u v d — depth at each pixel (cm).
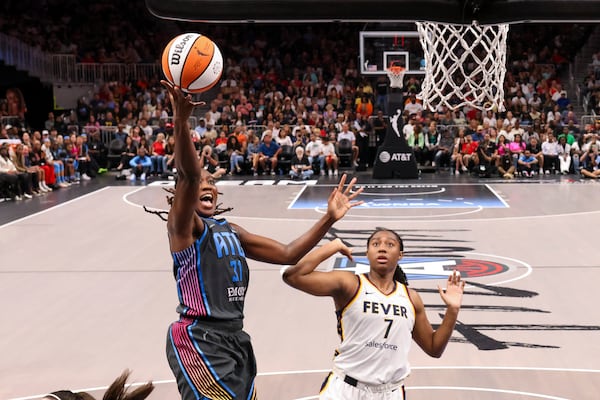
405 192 1928
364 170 2412
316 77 2875
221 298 443
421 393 664
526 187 1995
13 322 886
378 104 2562
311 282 453
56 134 2217
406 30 2233
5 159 1853
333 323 863
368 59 2181
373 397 456
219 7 697
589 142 2259
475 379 697
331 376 468
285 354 766
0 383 703
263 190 1991
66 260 1195
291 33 3100
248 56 3028
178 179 425
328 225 465
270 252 462
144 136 2314
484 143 2252
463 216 1556
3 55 2741
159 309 930
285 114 2598
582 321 867
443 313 896
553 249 1238
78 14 3095
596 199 1759
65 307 943
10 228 1474
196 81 438
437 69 1044
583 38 3034
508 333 826
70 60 2909
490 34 1000
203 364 433
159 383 698
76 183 2180
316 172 2334
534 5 688
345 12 693
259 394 664
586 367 726
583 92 2812
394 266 464
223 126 2406
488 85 1012
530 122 2564
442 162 2403
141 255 1223
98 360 759
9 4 3077
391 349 456
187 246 439
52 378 714
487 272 1091
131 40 3073
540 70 2886
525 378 699
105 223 1517
